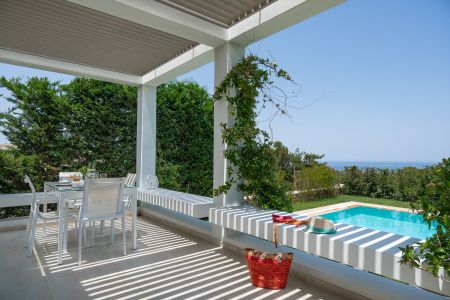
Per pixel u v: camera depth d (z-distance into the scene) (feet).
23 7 11.12
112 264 10.78
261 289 8.84
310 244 8.52
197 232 14.71
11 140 18.34
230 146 12.82
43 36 13.57
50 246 12.92
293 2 9.99
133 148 21.67
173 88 22.29
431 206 6.31
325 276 9.02
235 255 11.92
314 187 30.76
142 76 19.52
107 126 20.63
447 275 6.06
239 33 12.17
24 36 13.56
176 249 12.66
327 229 8.56
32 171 18.62
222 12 11.33
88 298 8.14
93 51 15.33
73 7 11.13
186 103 22.33
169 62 16.85
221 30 12.53
